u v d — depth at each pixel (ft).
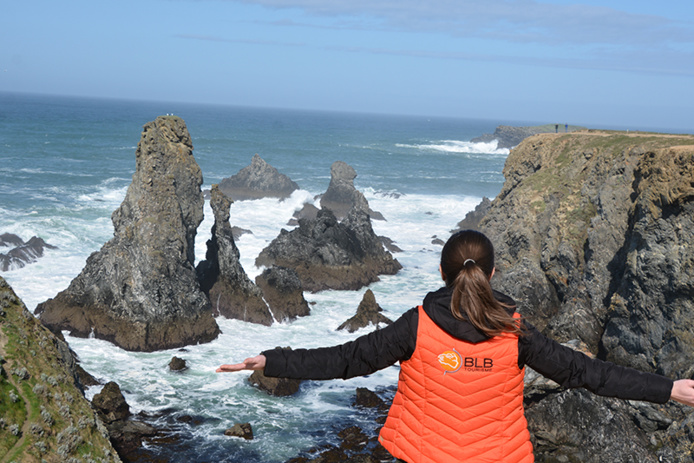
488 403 9.58
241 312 116.78
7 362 46.80
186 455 69.62
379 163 436.76
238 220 201.87
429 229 210.59
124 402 78.07
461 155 552.00
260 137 637.30
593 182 130.00
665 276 81.41
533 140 166.50
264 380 88.63
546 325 115.65
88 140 451.12
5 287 57.36
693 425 69.56
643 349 85.56
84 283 105.70
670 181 81.46
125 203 109.60
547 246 122.31
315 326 117.60
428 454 9.61
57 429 44.11
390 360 10.13
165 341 101.45
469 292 9.64
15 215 179.83
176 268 107.04
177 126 113.80
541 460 74.79
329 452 72.13
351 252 147.95
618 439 74.69
